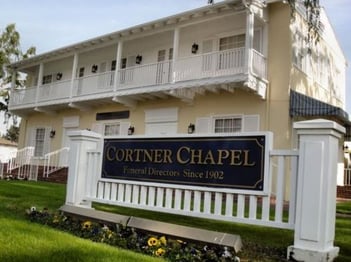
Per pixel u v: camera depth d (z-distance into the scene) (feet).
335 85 61.87
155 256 13.29
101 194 20.90
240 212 15.60
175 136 18.17
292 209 14.17
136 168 19.47
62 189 36.73
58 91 62.85
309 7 43.09
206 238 13.85
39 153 70.59
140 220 16.22
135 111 55.72
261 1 42.45
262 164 15.25
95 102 58.80
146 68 50.75
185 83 45.83
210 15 44.19
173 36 52.08
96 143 22.17
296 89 45.09
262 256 13.97
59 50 61.05
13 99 72.18
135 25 49.67
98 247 13.65
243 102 45.19
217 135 16.71
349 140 56.44
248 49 41.27
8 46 95.61
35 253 12.48
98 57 63.36
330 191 13.24
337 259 13.44
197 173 17.06
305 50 48.37
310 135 13.55
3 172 61.21
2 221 17.17
